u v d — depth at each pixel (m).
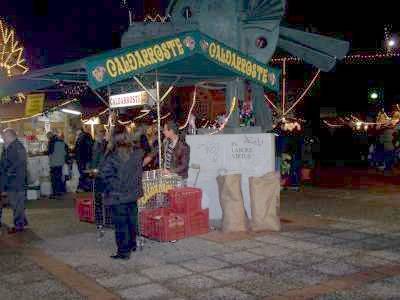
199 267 6.22
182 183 8.15
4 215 11.00
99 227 7.88
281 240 7.53
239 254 6.79
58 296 5.30
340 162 23.42
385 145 18.98
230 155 9.12
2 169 8.88
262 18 9.65
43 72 7.87
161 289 5.42
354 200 11.48
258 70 8.34
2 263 6.72
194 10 9.59
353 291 5.20
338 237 7.68
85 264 6.54
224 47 7.71
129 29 9.46
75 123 17.86
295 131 13.80
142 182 7.15
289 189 13.50
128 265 6.42
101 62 6.53
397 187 13.77
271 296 5.10
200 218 7.91
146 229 7.59
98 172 7.66
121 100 8.62
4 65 17.83
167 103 15.91
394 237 7.64
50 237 8.34
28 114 13.41
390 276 5.69
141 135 13.54
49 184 13.66
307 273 5.86
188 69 8.28
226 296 5.14
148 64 6.92
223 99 14.81
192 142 9.23
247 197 9.05
